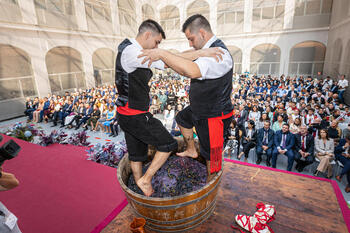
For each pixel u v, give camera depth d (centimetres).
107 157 283
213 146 105
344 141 395
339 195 133
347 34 1068
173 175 130
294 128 510
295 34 1545
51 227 148
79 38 1247
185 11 1795
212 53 92
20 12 947
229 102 105
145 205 96
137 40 96
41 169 230
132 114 100
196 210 101
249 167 172
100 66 1433
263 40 1641
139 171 119
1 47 921
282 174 160
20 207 169
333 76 1295
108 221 128
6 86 951
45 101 902
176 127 561
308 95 845
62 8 1132
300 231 108
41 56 1061
